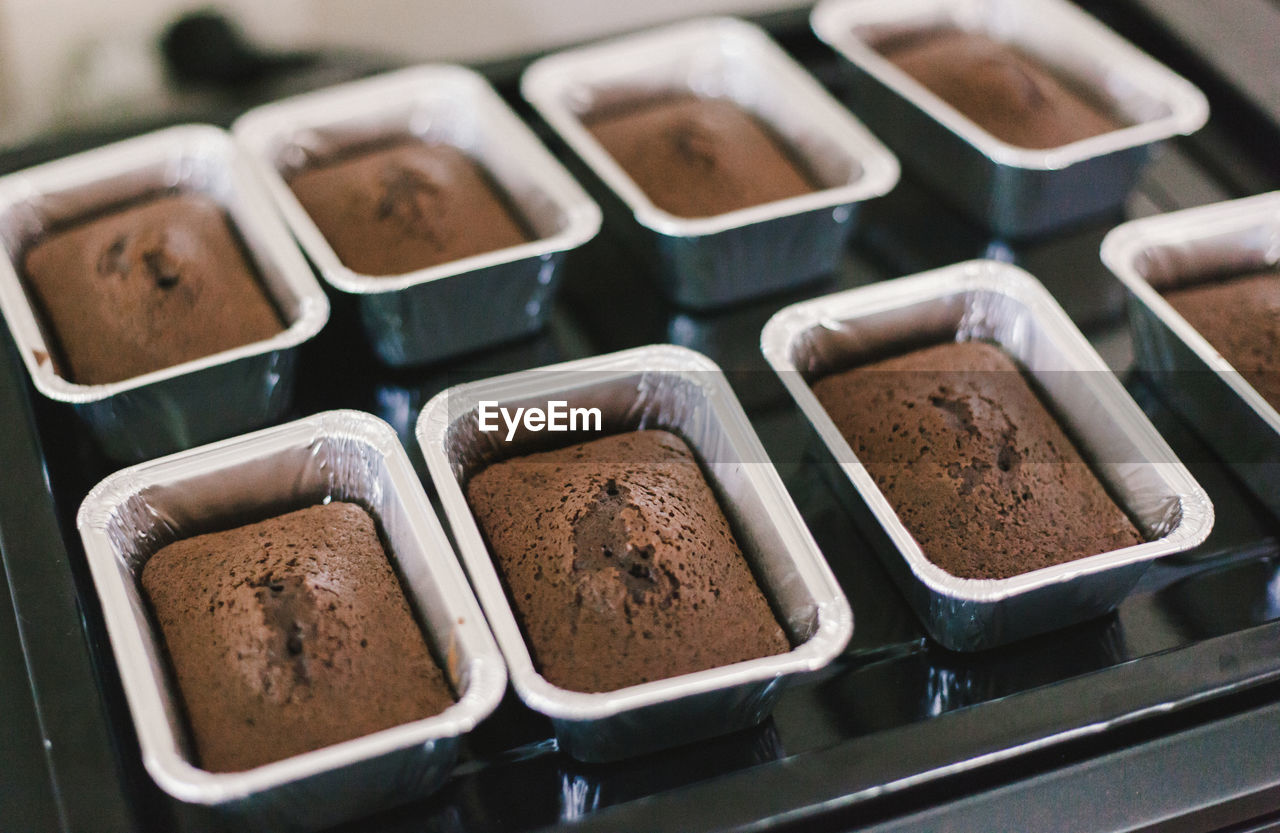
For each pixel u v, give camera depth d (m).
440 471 0.72
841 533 0.77
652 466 0.75
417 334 0.80
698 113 0.90
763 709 0.71
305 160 0.87
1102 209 0.88
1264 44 0.92
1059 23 0.92
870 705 0.72
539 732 0.72
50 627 0.72
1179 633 0.74
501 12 1.14
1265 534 0.77
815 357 0.79
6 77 1.05
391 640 0.70
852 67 0.90
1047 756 0.71
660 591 0.71
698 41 0.91
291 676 0.69
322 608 0.70
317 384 0.81
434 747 0.68
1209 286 0.81
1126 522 0.74
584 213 0.81
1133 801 0.70
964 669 0.73
